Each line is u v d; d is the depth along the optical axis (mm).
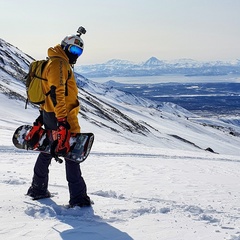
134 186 6781
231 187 7594
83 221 3930
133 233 3625
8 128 25469
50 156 4801
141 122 99938
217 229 3889
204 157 18203
